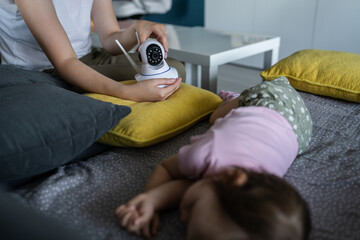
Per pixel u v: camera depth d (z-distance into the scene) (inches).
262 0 110.7
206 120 39.1
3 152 24.2
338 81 44.7
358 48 94.6
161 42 43.8
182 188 24.1
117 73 45.3
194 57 60.0
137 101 36.4
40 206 25.0
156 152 32.2
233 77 106.6
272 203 17.5
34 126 26.0
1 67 38.0
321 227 22.9
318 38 102.0
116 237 22.1
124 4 111.3
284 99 30.8
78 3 50.8
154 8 118.4
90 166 29.9
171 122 33.2
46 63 48.5
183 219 20.7
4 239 15.7
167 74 39.5
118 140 31.9
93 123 28.4
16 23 44.9
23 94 28.7
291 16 105.6
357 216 24.0
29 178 29.0
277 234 16.6
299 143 29.6
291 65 49.5
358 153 32.0
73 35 51.2
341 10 94.0
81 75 37.7
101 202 25.6
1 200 19.0
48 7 38.8
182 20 129.3
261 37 73.6
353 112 41.9
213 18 130.1
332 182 27.5
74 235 18.7
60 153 26.8
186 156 23.7
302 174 28.7
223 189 18.9
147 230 21.9
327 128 37.6
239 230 16.6
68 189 27.0
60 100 29.0
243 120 26.4
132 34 47.9
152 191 23.4
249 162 22.7
